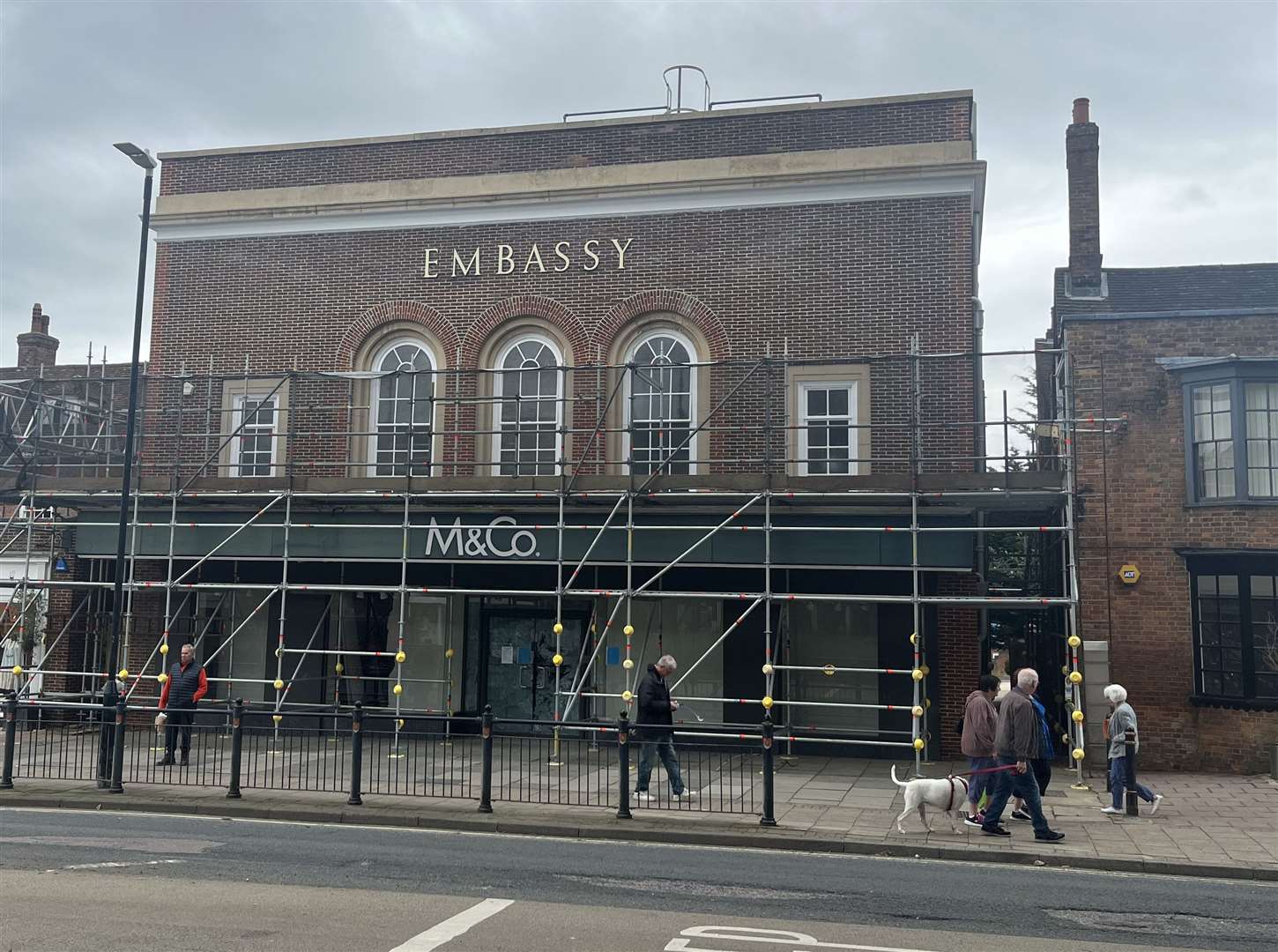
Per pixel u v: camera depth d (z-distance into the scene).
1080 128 21.47
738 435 18.59
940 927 7.86
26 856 9.78
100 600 20.50
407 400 18.98
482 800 12.55
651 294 19.14
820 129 18.94
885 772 16.11
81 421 23.77
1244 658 16.52
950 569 15.62
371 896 8.38
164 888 8.52
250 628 20.08
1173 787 15.05
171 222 20.98
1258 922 8.27
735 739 17.67
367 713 13.41
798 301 18.62
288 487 17.61
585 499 16.64
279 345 20.50
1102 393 17.53
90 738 16.78
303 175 20.88
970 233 18.22
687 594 15.78
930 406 18.00
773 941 7.32
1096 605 17.12
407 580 19.34
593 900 8.46
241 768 15.58
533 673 19.28
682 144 19.41
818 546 15.90
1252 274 20.41
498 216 19.91
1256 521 16.66
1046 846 11.05
